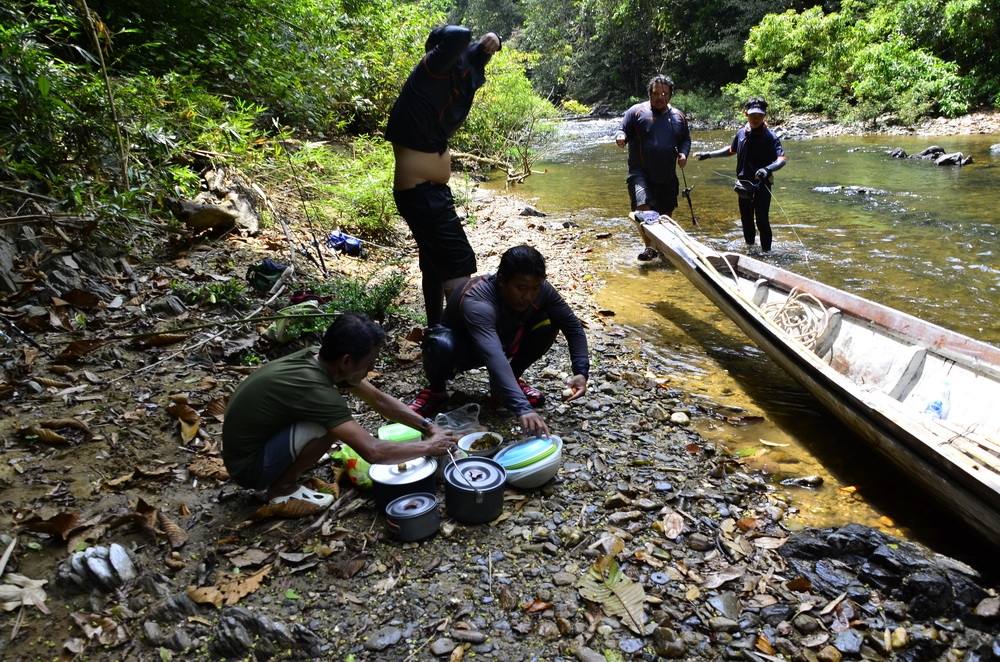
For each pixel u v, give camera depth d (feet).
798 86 74.90
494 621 8.29
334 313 15.15
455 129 13.93
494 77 48.32
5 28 16.53
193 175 20.01
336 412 9.50
